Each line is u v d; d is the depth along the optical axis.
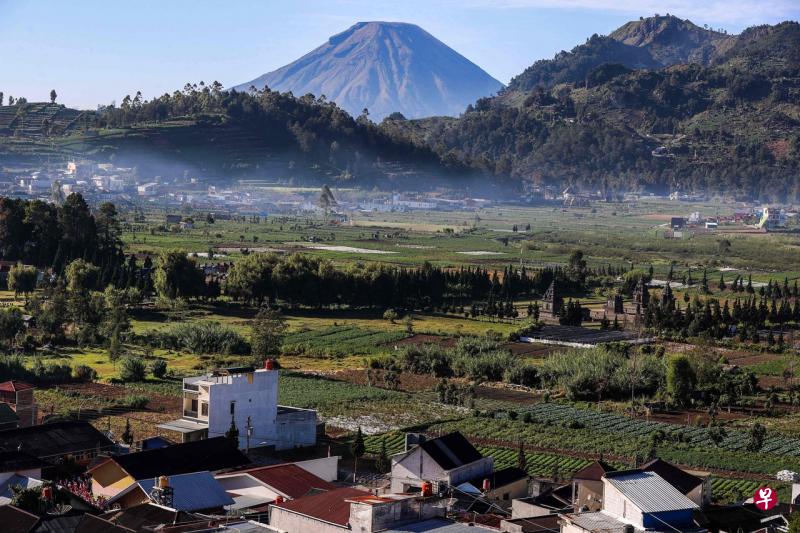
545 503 108.00
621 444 156.88
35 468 113.25
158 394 178.12
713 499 120.56
